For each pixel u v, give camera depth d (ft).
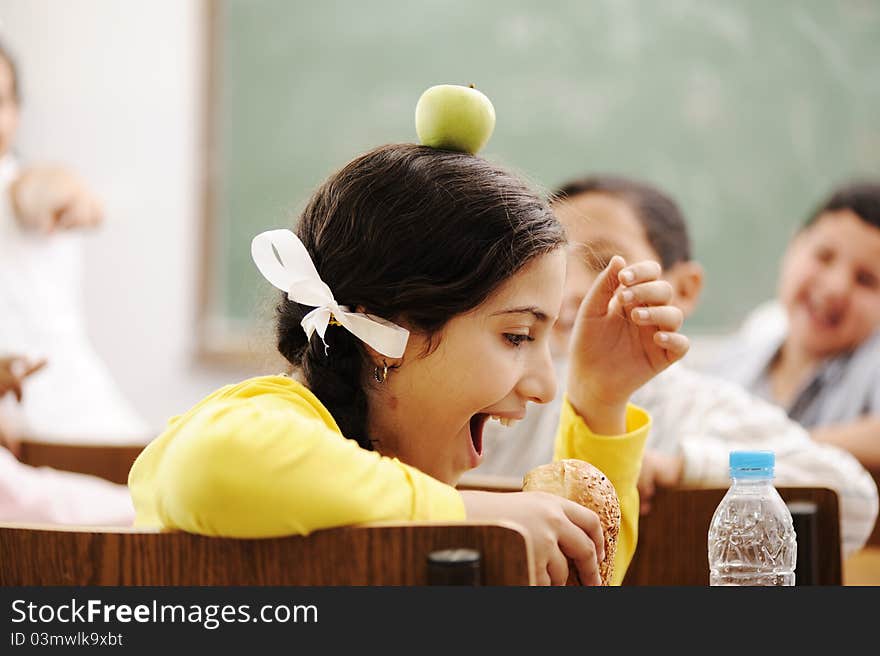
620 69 20.21
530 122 20.36
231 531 4.07
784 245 20.07
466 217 4.86
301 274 4.95
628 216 10.20
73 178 16.57
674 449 8.85
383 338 4.80
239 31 20.56
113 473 10.59
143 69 20.53
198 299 20.43
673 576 6.68
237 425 4.16
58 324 16.51
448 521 3.96
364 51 20.56
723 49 20.15
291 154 20.57
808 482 7.71
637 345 5.88
